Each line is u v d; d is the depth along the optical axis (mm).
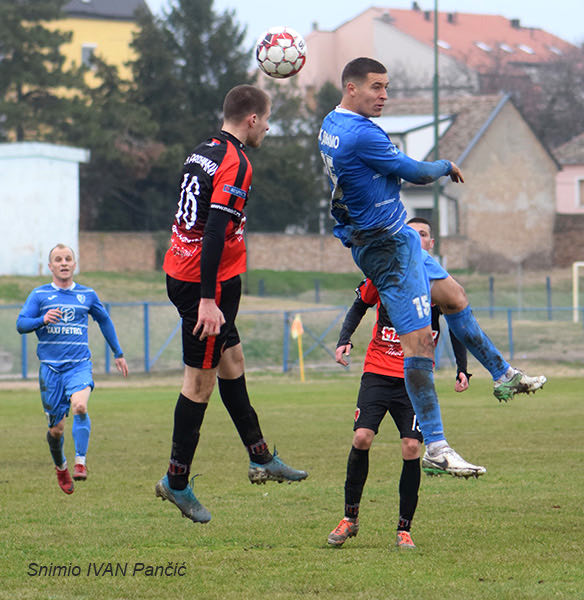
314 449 43812
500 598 18922
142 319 128250
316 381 96125
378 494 32281
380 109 20500
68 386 32594
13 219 156500
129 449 44594
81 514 29031
